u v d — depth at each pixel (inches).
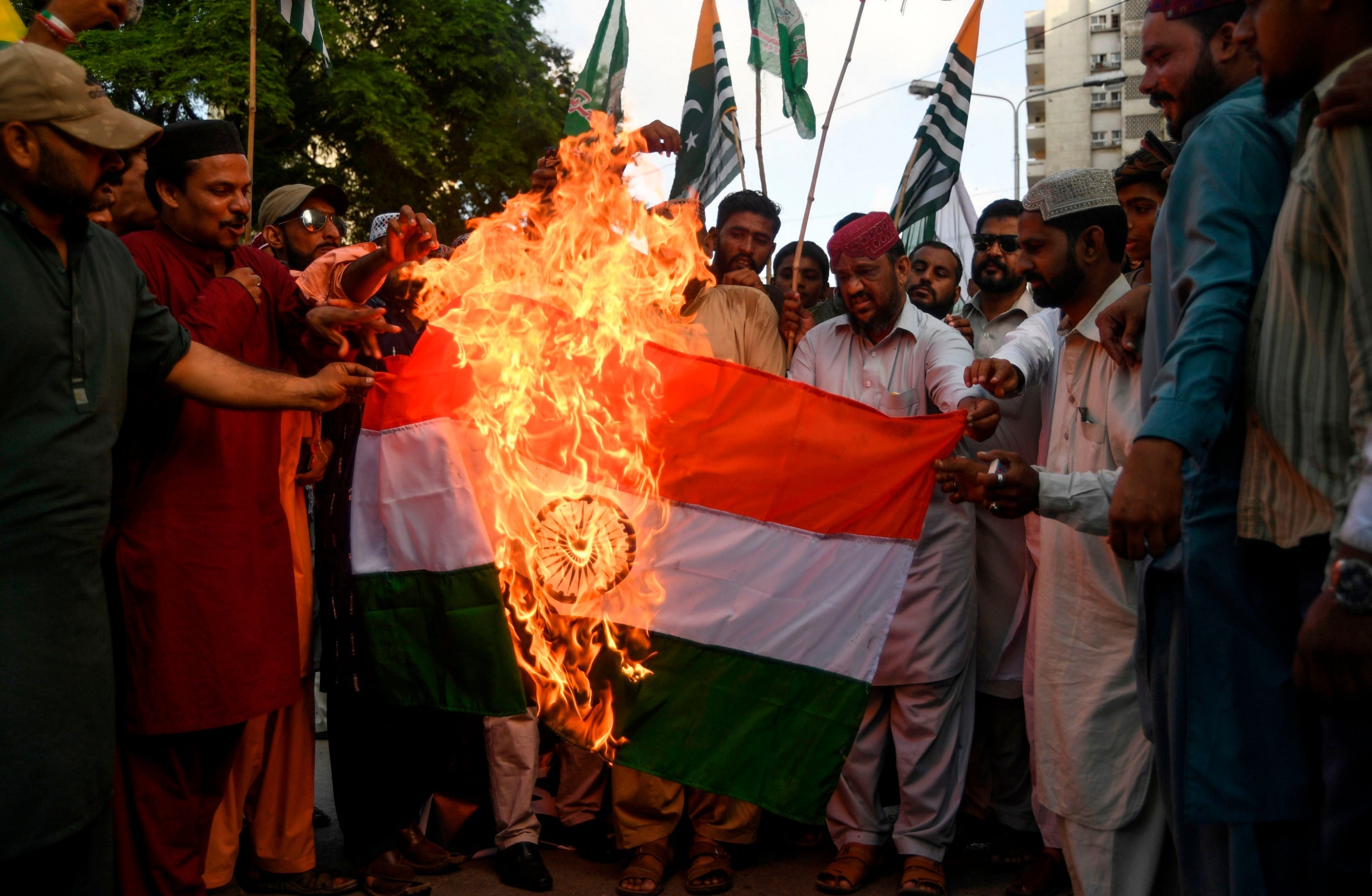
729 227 167.8
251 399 104.6
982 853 153.9
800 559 131.8
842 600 131.1
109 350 91.4
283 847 135.9
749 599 131.0
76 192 86.0
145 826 109.5
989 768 153.3
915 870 137.5
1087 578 114.8
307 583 139.3
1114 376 116.6
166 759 110.3
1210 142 78.9
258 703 112.9
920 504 131.2
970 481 105.6
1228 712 76.2
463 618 127.3
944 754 141.4
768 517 132.3
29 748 83.6
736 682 130.1
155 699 107.3
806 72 194.4
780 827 160.1
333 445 140.9
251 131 178.1
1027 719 137.0
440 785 148.6
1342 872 69.9
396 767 137.6
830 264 153.9
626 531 131.0
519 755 139.8
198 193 118.0
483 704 126.6
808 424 132.9
